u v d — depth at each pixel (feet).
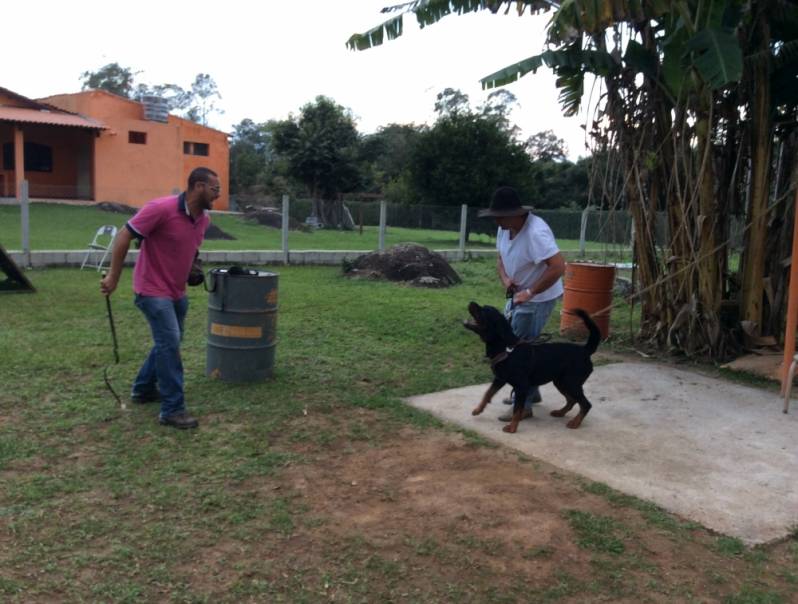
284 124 111.65
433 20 25.55
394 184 124.26
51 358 21.54
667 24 22.63
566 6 19.86
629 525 11.91
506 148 92.99
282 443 15.33
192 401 17.92
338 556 10.69
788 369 18.56
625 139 24.79
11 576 9.81
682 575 10.44
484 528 11.68
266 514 11.95
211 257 49.98
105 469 13.53
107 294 15.74
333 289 40.01
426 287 43.04
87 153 106.01
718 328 24.00
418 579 10.16
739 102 23.34
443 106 173.37
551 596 9.82
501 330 15.76
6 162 103.45
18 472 13.33
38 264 43.80
